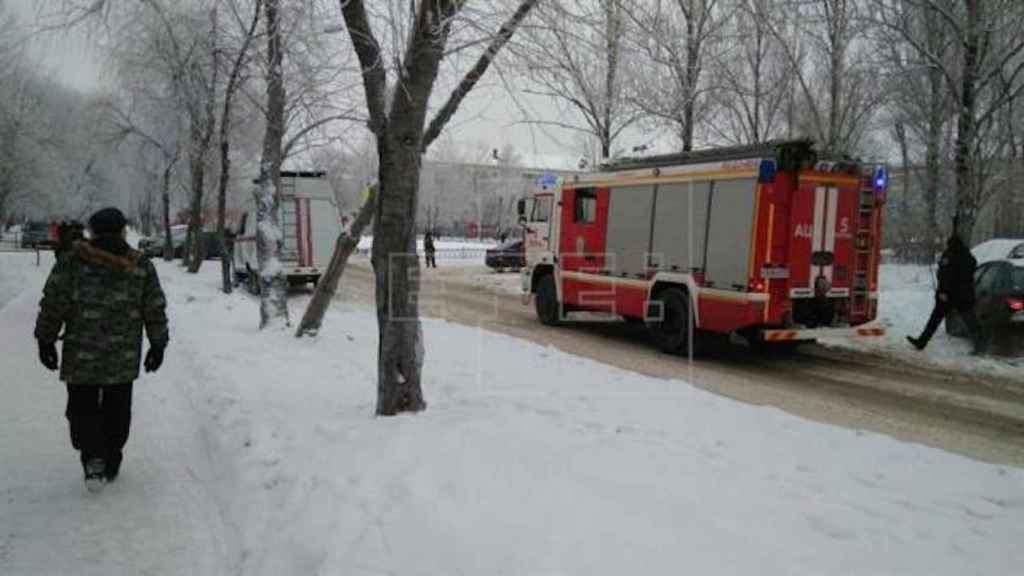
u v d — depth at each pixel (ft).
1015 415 29.50
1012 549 13.09
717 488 15.43
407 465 16.72
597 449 17.89
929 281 63.52
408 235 21.65
